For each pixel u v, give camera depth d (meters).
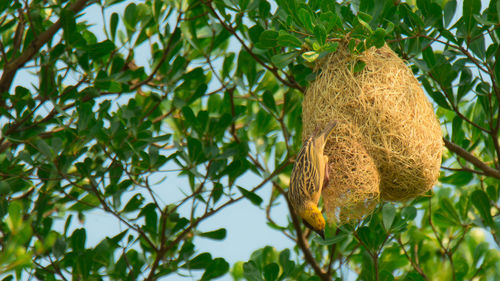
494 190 14.45
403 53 12.95
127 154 12.57
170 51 14.93
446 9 12.42
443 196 15.77
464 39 12.46
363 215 11.17
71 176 12.74
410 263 14.33
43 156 12.99
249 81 14.77
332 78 11.48
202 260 12.80
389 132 11.09
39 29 13.22
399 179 11.23
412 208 12.54
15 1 13.48
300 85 13.77
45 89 12.91
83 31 15.07
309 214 11.45
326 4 11.25
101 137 12.51
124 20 14.30
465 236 15.77
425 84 13.50
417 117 11.32
